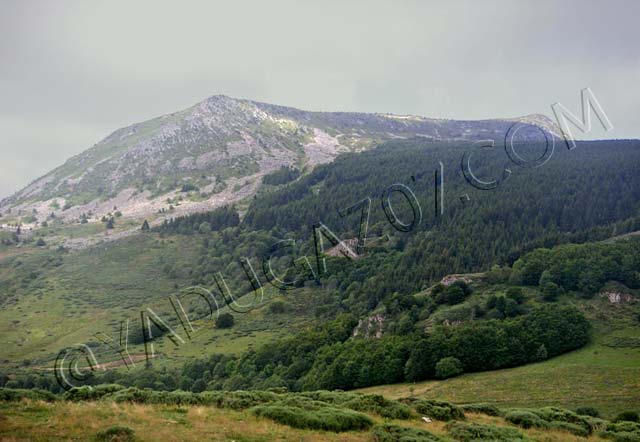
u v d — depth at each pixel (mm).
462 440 29422
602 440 34312
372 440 26906
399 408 35344
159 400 33594
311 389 86938
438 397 71688
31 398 31328
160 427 25891
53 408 28422
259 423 28266
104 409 28766
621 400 63375
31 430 23766
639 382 68562
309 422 28844
